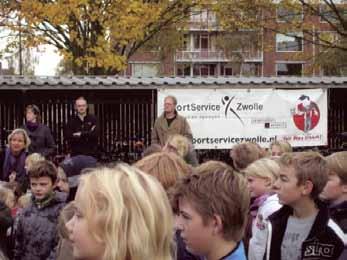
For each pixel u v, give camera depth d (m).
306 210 3.68
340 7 22.80
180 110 14.00
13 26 19.16
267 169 4.58
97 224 1.91
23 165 9.65
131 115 14.19
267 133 14.34
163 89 13.89
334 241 3.60
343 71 30.48
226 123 14.17
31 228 5.43
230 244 2.61
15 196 6.89
